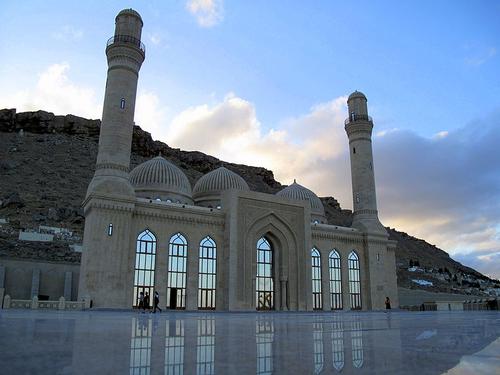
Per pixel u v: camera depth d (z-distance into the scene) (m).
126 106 55.22
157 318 25.86
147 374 5.53
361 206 74.31
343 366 6.09
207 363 6.53
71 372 5.51
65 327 14.80
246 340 10.45
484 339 10.34
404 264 160.38
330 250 68.69
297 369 5.92
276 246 62.72
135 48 56.72
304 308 61.50
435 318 27.94
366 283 70.69
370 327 16.53
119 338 10.69
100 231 48.91
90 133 186.00
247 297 56.94
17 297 61.62
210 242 57.84
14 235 88.62
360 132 76.75
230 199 58.53
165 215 54.59
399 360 6.56
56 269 65.00
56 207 115.94
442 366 5.85
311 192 81.38
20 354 7.18
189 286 54.34
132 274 50.91
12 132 177.12
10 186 128.12
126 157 53.94
